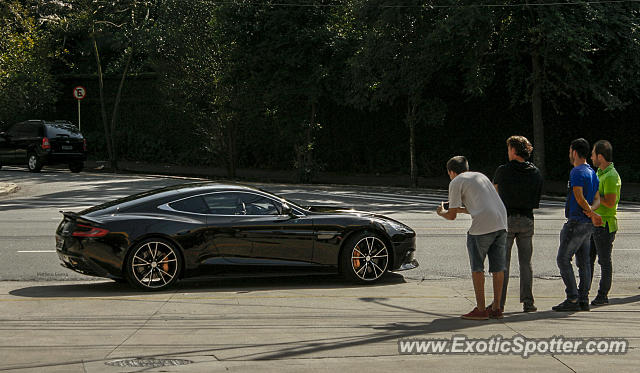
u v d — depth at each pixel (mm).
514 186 7754
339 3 27438
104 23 31328
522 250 7930
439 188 26141
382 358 5641
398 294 9062
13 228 14789
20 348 6078
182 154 33562
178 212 9500
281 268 9766
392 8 24594
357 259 9891
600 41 24094
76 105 36219
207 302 8406
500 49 25453
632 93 27172
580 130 28594
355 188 25953
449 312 7848
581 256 8133
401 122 30734
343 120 31656
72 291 9242
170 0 28594
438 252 12500
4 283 9805
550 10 23000
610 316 7699
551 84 24453
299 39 26266
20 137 29781
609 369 5309
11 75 32375
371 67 25531
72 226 9320
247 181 27688
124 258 9172
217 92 28000
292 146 31500
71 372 5277
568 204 8102
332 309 7992
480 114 29641
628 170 27859
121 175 28531
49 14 34469
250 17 26812
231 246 9562
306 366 5383
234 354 5820
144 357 5734
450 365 5414
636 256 12188
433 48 24359
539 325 7117
